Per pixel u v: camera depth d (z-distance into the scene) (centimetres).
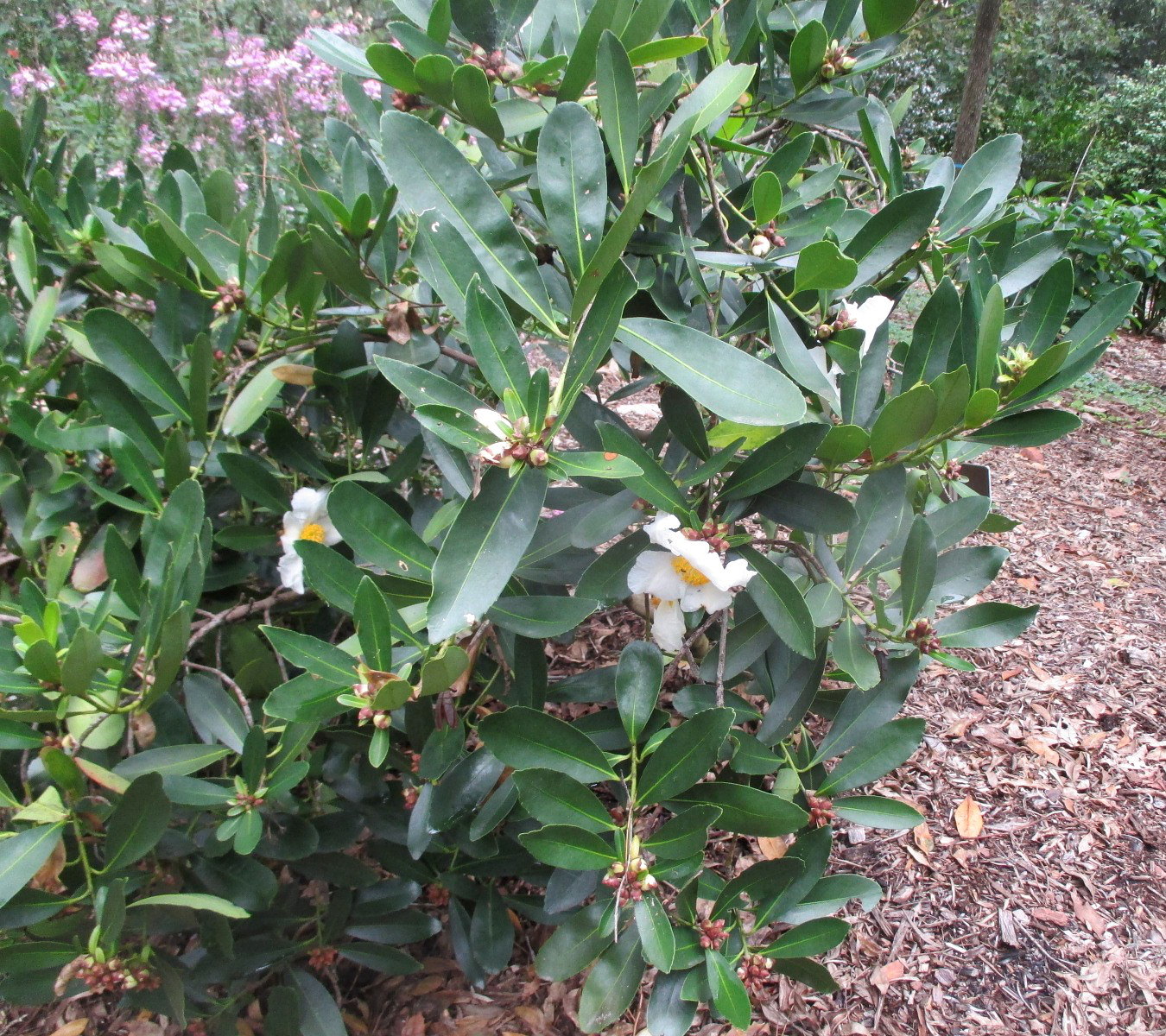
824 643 162
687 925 142
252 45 663
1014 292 178
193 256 146
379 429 174
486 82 118
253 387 161
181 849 155
